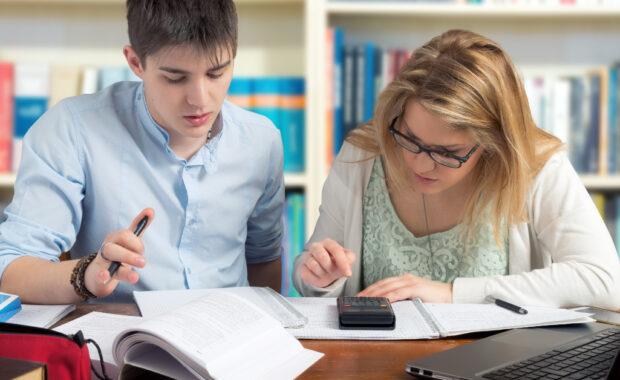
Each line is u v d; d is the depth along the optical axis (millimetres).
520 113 1191
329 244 1156
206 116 1114
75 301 1034
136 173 1283
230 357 764
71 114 1267
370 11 2053
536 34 2279
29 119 2006
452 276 1368
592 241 1193
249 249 1562
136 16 1049
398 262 1396
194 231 1327
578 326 966
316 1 1999
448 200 1359
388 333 933
